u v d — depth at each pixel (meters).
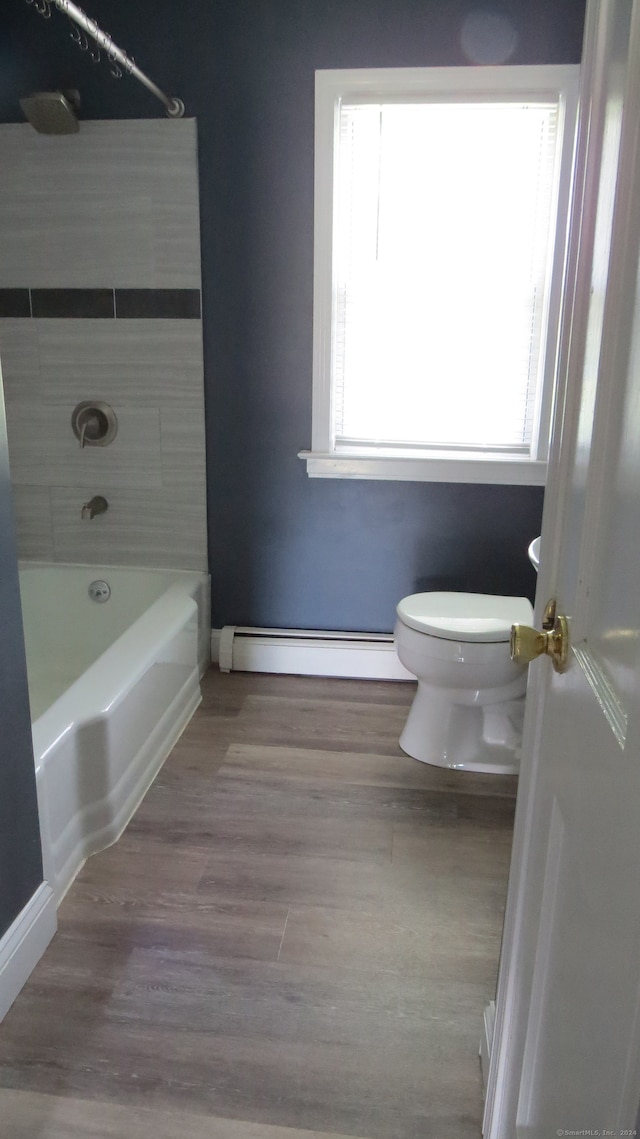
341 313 2.83
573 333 0.96
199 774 2.46
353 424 2.94
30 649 3.12
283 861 2.08
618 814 0.64
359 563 3.04
